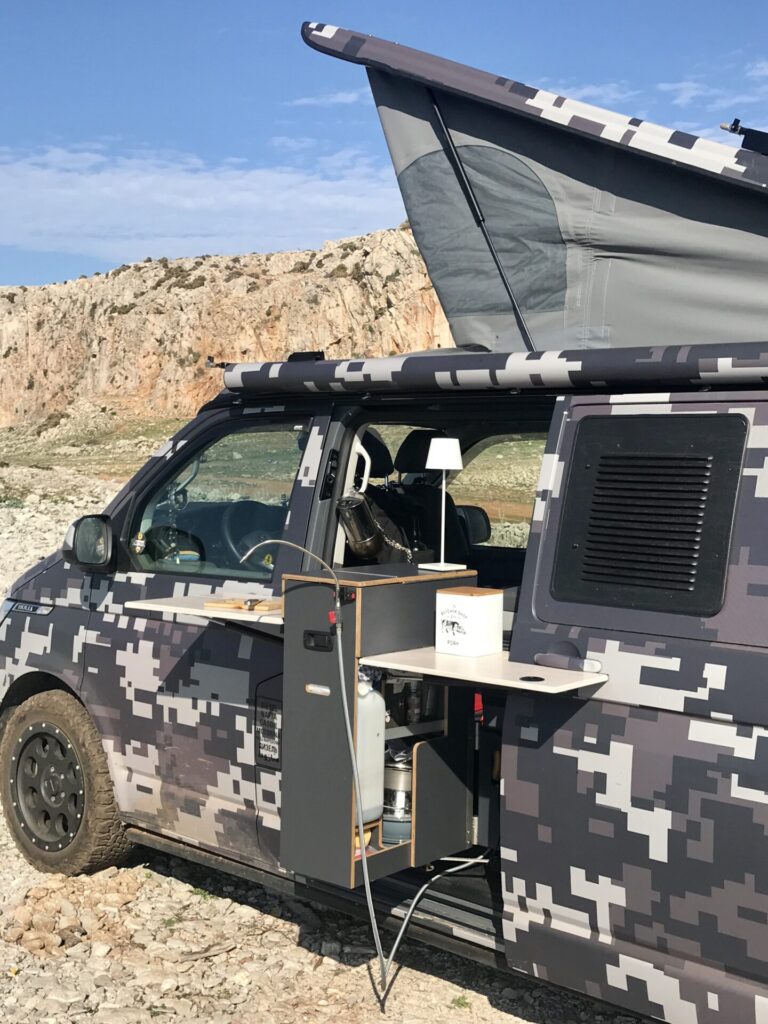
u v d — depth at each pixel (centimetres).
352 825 378
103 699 501
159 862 549
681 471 338
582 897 339
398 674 393
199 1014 407
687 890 316
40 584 539
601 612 343
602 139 419
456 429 482
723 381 337
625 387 362
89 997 419
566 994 414
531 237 444
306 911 495
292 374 449
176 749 471
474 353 402
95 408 9875
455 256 466
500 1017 404
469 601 371
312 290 9531
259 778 438
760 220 397
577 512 357
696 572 327
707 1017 317
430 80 460
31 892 506
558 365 369
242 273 10362
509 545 492
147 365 10062
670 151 405
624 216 423
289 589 393
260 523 462
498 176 451
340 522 440
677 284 416
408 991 423
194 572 477
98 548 496
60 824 528
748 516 321
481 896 409
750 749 305
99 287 10994
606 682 334
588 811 336
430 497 509
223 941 466
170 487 498
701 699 314
